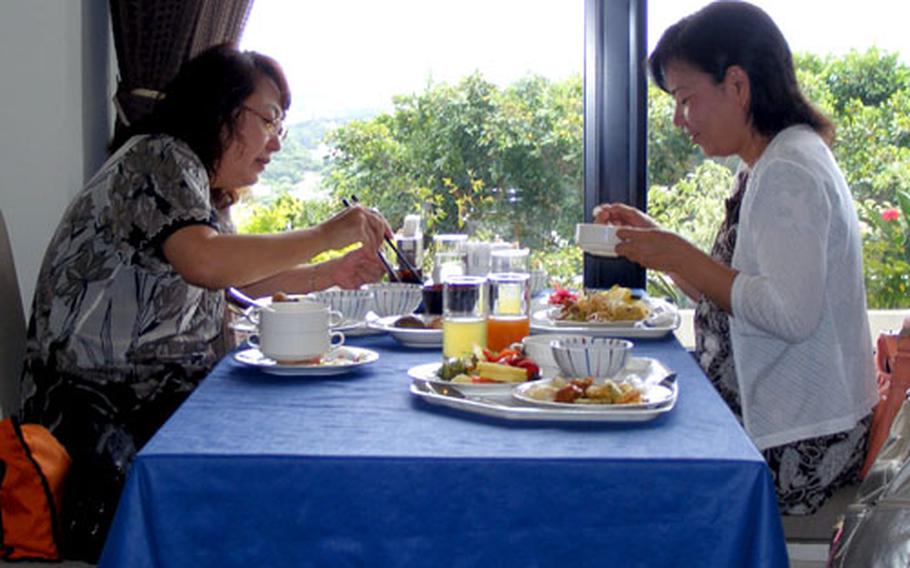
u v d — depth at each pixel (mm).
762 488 1117
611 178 3098
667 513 1127
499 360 1562
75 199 2012
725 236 2096
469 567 1145
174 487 1138
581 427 1277
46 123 2713
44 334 1918
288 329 1600
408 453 1153
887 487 1458
